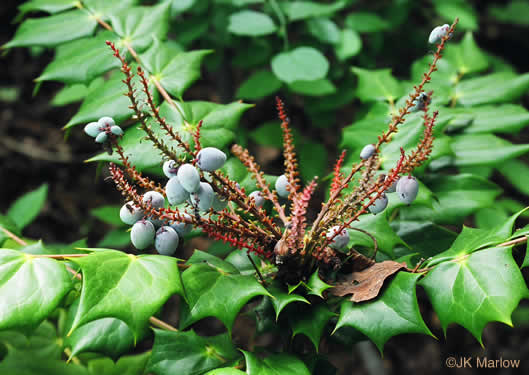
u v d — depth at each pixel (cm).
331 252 54
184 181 50
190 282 52
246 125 121
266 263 56
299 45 76
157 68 59
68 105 132
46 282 50
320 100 80
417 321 51
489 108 62
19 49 141
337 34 74
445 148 58
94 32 62
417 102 53
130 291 50
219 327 104
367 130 60
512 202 69
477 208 59
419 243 59
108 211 70
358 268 54
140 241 52
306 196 52
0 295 50
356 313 51
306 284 53
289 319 53
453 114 60
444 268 52
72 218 117
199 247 104
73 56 60
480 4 133
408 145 58
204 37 83
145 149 55
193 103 58
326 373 54
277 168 101
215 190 51
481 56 66
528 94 124
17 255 51
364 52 86
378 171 58
